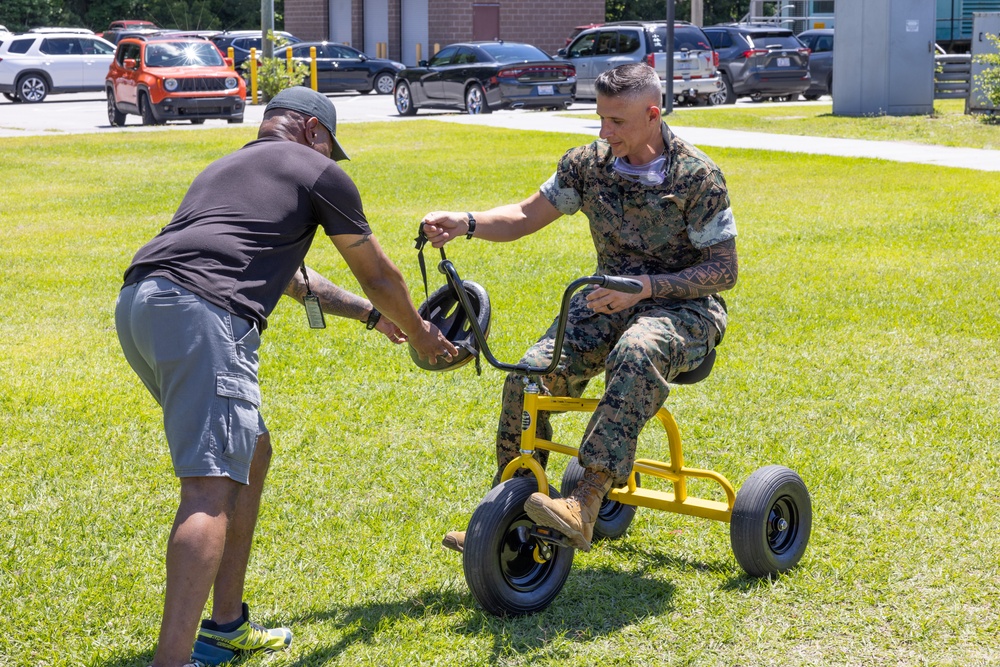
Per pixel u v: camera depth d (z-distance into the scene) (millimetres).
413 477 4746
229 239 3133
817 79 29562
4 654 3340
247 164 3256
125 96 23484
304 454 5008
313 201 3248
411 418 5500
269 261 3193
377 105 29734
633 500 3918
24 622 3504
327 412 5559
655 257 3801
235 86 23250
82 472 4766
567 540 3414
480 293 3844
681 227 3715
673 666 3268
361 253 3312
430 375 6195
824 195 12680
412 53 41125
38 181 14727
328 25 44281
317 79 33188
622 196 3740
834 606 3619
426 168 15484
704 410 5559
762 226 10844
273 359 6445
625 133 3621
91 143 19000
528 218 3916
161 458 4961
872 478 4664
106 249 10008
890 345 6742
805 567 3875
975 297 7902
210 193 3223
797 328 7098
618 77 3586
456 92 25266
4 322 7406
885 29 21531
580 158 3832
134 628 3496
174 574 2939
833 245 9891
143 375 3201
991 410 5535
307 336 6969
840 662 3285
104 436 5211
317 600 3680
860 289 8172
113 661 3311
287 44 35094
